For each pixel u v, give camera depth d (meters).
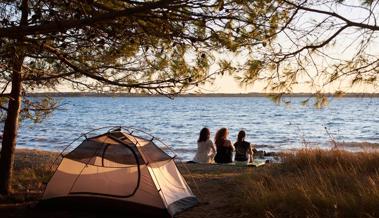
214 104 136.50
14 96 9.02
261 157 19.09
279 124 48.97
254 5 5.67
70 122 53.53
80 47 6.76
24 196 9.06
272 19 5.85
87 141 8.62
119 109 98.06
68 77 8.02
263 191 8.70
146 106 119.25
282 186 9.05
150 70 7.30
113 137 8.50
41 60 7.74
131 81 7.48
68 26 5.17
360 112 76.50
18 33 5.18
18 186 9.97
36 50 6.31
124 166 8.23
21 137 35.09
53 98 10.10
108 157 8.33
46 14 6.06
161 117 64.38
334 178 9.39
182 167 13.77
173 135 37.44
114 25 5.75
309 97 5.93
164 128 44.31
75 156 8.46
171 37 5.97
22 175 11.45
